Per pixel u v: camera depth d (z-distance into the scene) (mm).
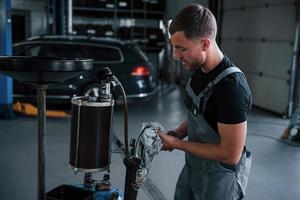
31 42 6438
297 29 6812
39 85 1926
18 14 10477
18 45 6410
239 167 1617
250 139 5387
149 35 11016
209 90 1495
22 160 4219
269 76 7684
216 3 9266
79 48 6414
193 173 1688
